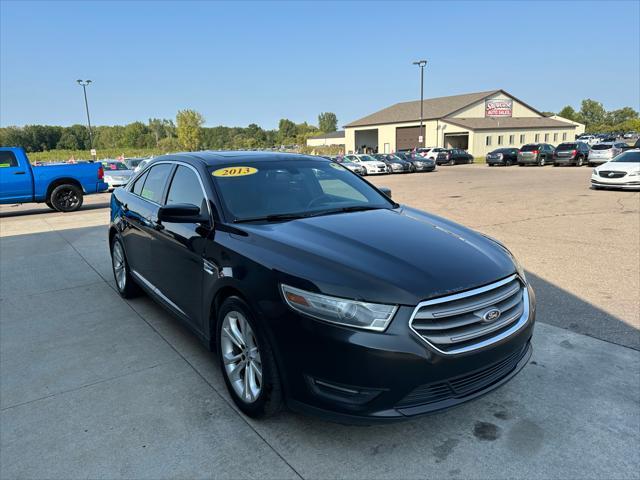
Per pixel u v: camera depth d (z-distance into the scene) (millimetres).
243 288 2820
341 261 2676
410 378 2426
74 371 3660
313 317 2496
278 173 4023
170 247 3838
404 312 2434
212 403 3182
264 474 2510
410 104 67375
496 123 56438
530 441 2740
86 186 14266
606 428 2842
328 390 2525
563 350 3848
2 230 10594
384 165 31641
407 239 3070
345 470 2529
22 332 4438
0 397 3311
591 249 7312
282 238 3006
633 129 103750
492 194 15891
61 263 7129
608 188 16734
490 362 2627
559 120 65750
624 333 4156
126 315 4824
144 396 3283
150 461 2627
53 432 2900
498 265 2861
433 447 2707
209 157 4137
